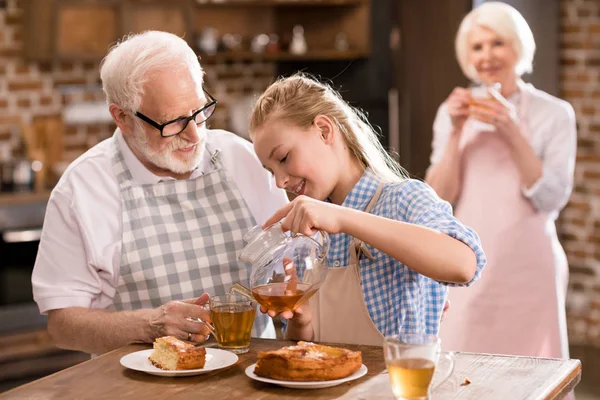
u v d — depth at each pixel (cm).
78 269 245
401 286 209
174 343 185
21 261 524
